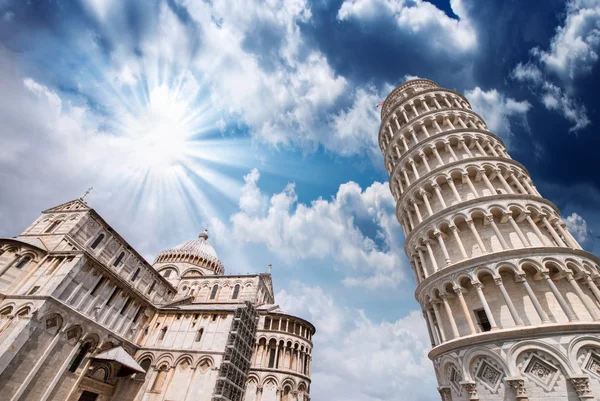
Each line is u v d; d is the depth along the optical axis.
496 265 24.11
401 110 45.59
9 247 33.88
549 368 19.22
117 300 40.19
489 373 20.95
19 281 32.97
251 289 60.97
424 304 29.17
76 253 34.72
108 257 42.34
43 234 38.25
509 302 22.22
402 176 39.44
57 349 30.97
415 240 32.28
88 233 39.56
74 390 31.94
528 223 27.72
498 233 26.28
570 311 20.92
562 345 19.38
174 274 67.06
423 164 37.16
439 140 36.59
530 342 20.08
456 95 44.59
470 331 22.97
